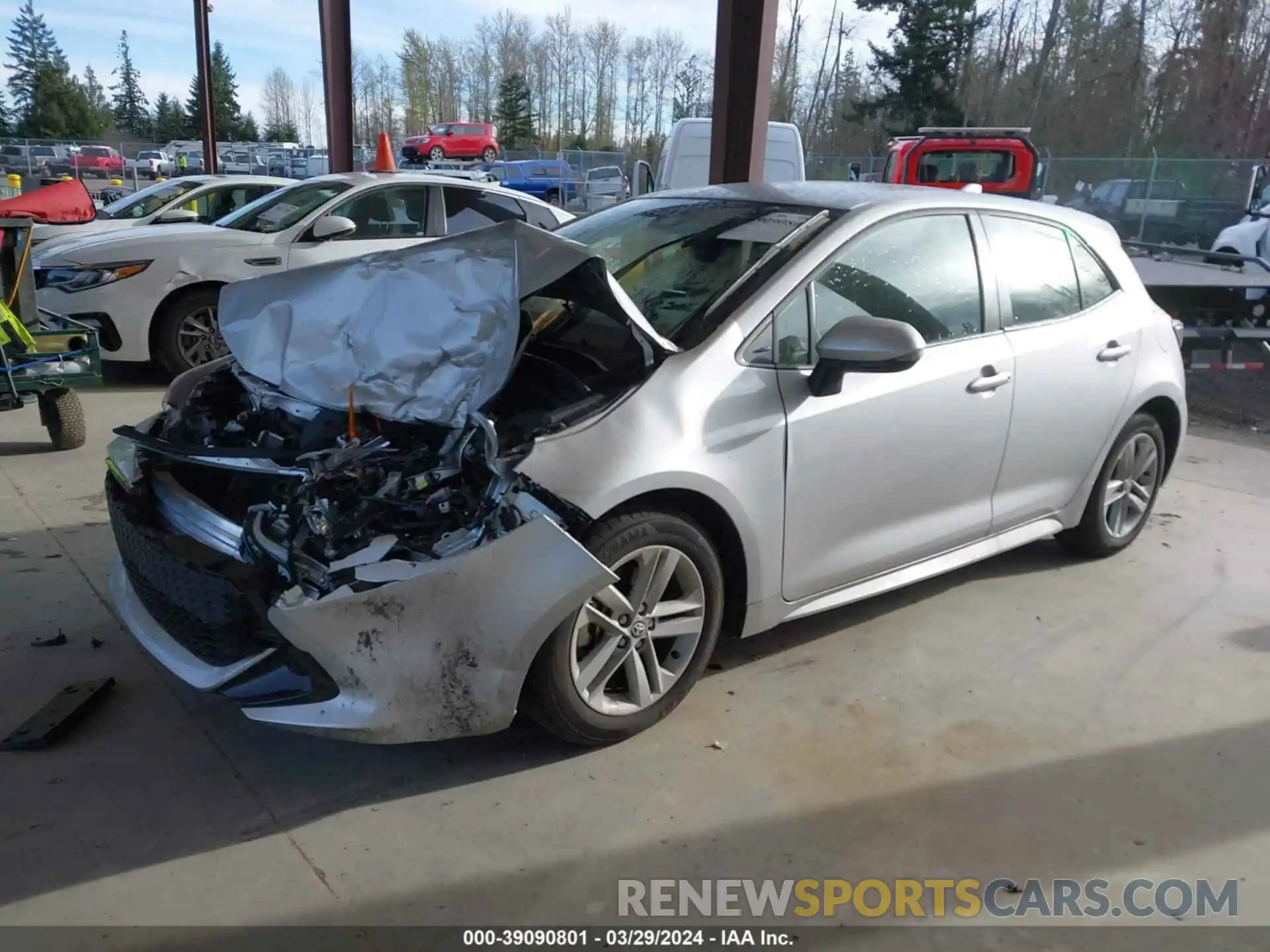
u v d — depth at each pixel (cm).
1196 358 830
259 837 266
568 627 283
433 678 267
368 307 335
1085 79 3869
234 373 366
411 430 304
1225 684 363
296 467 285
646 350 305
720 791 292
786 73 4750
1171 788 300
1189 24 3634
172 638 305
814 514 335
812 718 332
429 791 288
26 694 329
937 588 443
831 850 269
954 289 381
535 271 301
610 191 3070
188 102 8006
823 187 402
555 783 293
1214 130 3397
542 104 6712
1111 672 370
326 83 1427
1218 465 671
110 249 768
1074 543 472
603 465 280
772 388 319
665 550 301
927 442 362
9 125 7488
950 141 1370
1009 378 388
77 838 263
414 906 244
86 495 523
